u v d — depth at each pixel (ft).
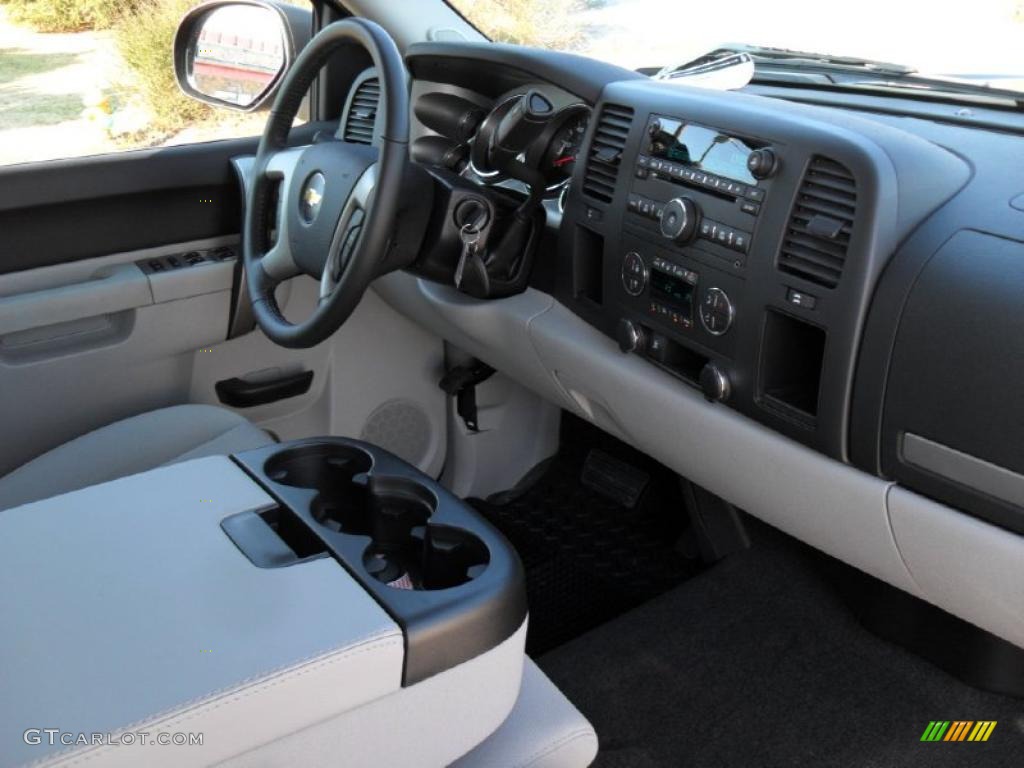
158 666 2.40
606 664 5.77
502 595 2.79
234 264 6.15
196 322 6.12
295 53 6.49
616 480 7.32
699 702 5.47
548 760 3.12
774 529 6.74
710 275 4.45
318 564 2.84
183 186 5.98
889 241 3.79
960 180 3.94
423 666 2.61
